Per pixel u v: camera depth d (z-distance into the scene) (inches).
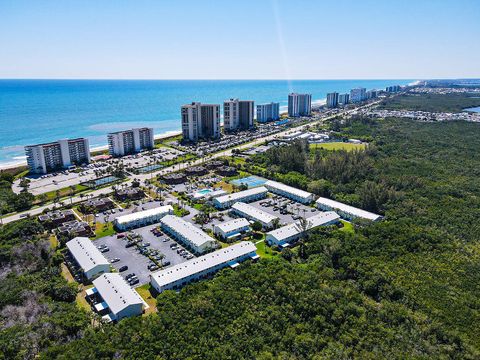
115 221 6973.4
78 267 5423.2
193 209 7765.8
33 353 3636.8
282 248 6127.0
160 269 5438.0
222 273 5162.4
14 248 5674.2
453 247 5851.4
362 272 5064.0
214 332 3900.1
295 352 3725.4
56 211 7347.4
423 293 4675.2
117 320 4261.8
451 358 3715.6
